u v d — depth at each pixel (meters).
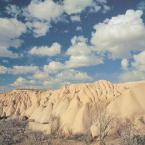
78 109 55.56
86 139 44.25
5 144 44.47
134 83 55.28
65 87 70.62
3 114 91.06
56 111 60.22
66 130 51.16
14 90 104.75
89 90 62.41
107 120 43.91
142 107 47.81
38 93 95.06
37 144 44.19
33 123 63.91
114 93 57.53
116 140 40.16
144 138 39.06
